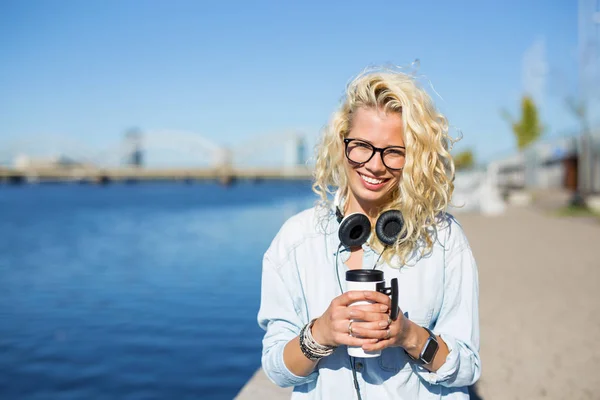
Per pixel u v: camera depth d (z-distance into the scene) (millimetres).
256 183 177875
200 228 28016
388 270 1881
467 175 29750
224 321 9023
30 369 7250
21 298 11562
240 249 18312
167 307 10125
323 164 2018
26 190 128625
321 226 1970
